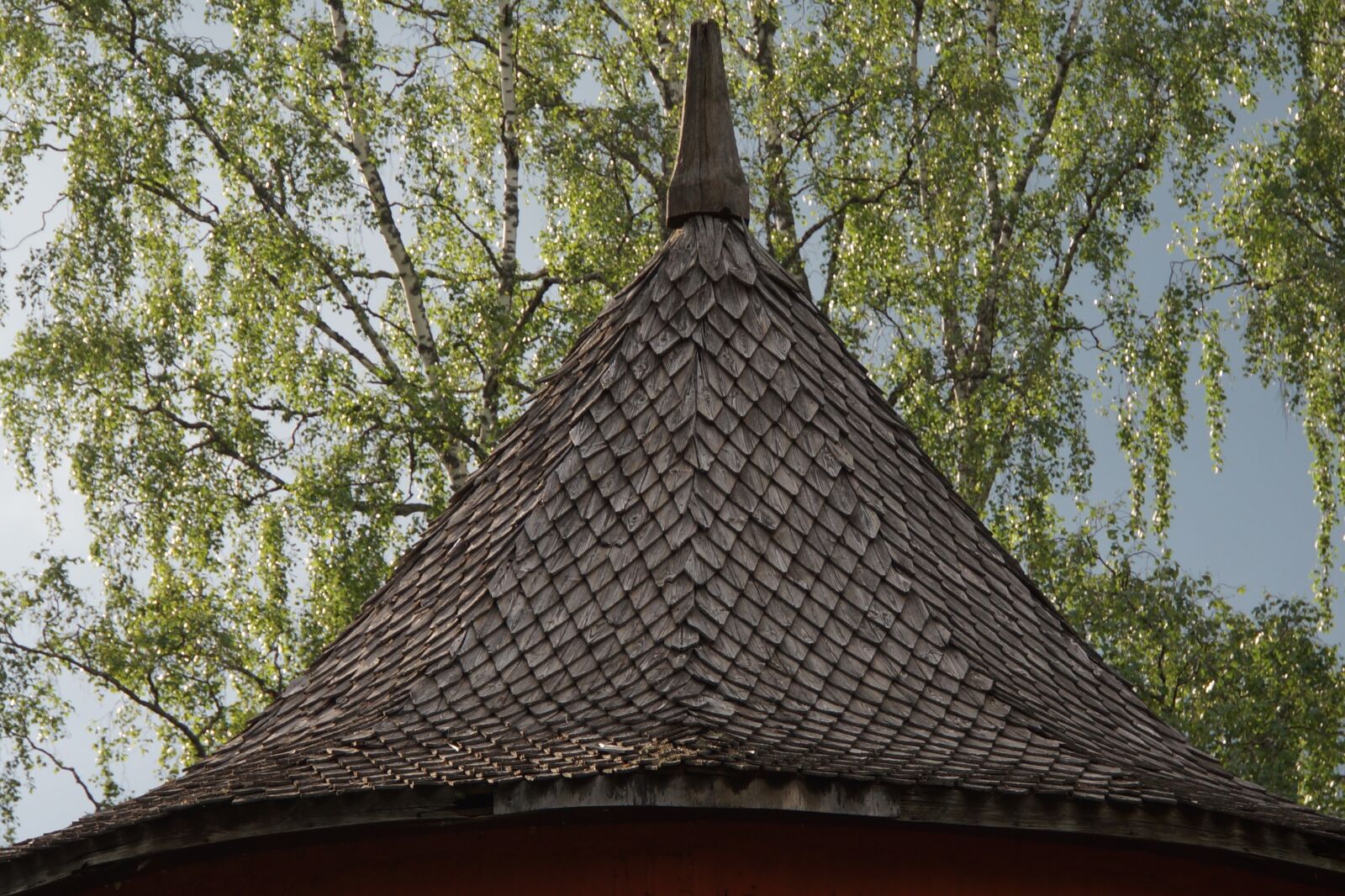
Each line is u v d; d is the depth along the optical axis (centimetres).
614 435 1131
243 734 1131
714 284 1193
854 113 2405
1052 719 1037
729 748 891
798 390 1155
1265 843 923
